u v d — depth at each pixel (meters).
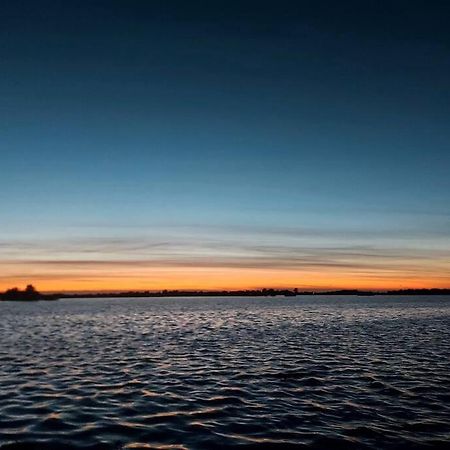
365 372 23.28
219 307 141.88
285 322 65.38
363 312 95.38
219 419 14.92
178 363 26.91
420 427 13.93
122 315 94.06
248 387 19.91
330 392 18.75
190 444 12.47
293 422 14.53
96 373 23.62
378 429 13.75
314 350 32.22
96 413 15.70
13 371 24.30
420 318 72.88
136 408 16.38
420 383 20.42
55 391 19.23
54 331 52.50
